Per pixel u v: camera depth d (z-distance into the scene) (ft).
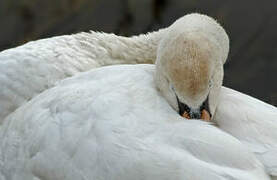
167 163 29.96
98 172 31.27
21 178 34.83
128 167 30.53
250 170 29.91
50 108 34.40
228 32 72.02
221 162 30.07
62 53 40.14
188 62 33.06
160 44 34.71
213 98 33.50
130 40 41.96
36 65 39.52
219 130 31.17
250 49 70.79
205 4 73.97
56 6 73.87
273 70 69.05
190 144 30.45
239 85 68.39
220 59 34.37
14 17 73.26
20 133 35.47
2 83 39.55
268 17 73.05
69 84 35.29
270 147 31.35
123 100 32.71
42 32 72.23
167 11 73.51
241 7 73.87
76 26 72.54
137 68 35.35
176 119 31.86
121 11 73.67
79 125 32.68
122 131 31.42
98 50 41.16
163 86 33.81
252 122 32.48
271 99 67.41
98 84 34.06
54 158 32.91
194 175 29.40
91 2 74.23
